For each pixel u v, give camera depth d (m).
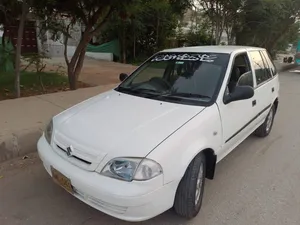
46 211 2.65
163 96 3.04
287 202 2.89
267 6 15.52
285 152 4.18
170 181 2.15
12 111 5.07
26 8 5.93
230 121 3.01
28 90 7.31
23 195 2.88
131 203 2.00
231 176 3.42
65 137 2.44
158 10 15.16
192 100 2.89
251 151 4.20
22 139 3.91
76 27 13.07
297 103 7.61
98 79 9.75
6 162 3.62
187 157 2.28
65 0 6.62
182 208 2.42
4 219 2.52
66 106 5.54
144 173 2.04
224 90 2.96
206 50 3.53
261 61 4.28
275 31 19.06
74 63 7.54
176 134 2.29
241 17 16.23
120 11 6.97
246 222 2.57
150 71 3.59
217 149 2.79
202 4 14.37
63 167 2.29
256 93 3.76
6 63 8.88
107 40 17.16
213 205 2.82
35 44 15.33
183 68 3.35
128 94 3.22
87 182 2.11
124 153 2.11
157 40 16.94
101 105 2.93
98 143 2.23
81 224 2.49
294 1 16.58
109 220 2.54
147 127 2.37
